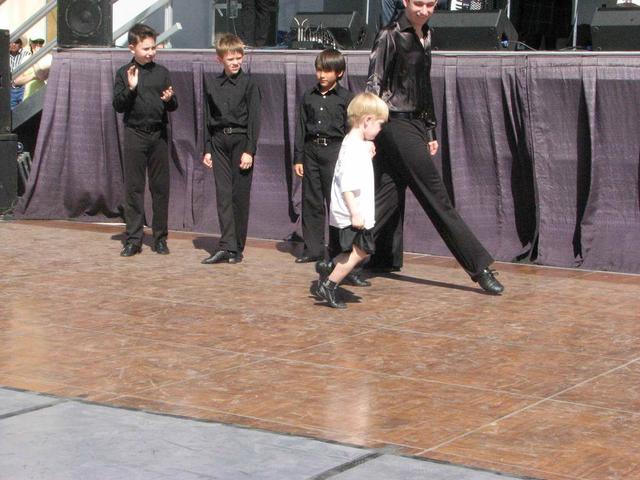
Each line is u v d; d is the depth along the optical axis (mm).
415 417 5754
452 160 11062
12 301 8578
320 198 10531
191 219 12727
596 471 4977
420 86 9180
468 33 11703
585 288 9578
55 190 13367
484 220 11086
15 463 4934
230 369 6664
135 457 5035
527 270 10445
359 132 8258
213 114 10523
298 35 13188
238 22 14516
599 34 11219
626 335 7770
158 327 7770
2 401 5906
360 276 9500
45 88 14062
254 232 12234
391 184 9680
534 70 10586
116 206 13266
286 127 12000
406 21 9078
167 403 5949
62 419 5598
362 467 4938
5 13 16797
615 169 10375
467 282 9758
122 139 13016
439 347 7301
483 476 4852
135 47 10805
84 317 8055
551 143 10625
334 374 6586
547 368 6809
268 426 5574
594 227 10484
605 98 10312
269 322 7977
